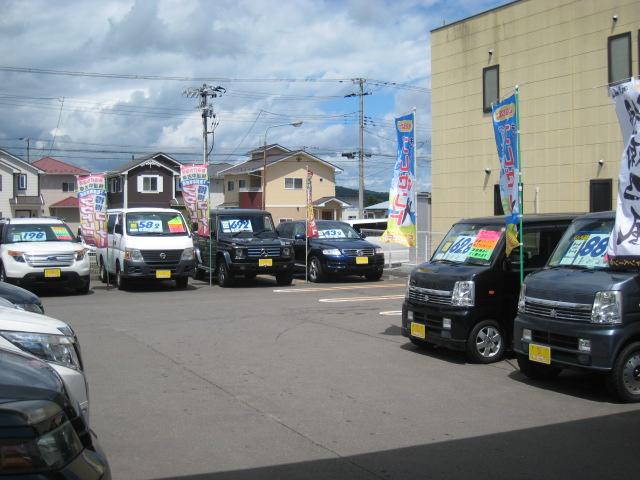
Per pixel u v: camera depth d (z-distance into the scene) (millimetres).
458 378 8109
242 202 57500
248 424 6191
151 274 17656
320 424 6207
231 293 17219
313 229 19875
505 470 5066
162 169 56938
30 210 54812
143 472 4996
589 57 18469
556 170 19453
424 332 9352
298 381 7867
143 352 9492
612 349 6855
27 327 5664
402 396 7230
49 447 3014
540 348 7520
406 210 11773
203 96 43406
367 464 5184
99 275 21422
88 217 18672
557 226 9742
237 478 4887
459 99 22469
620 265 7270
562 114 19219
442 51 23062
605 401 7102
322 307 14266
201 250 20562
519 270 9156
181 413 6539
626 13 17531
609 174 18031
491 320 8953
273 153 60781
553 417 6484
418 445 5637
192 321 12328
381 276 20984
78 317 12844
